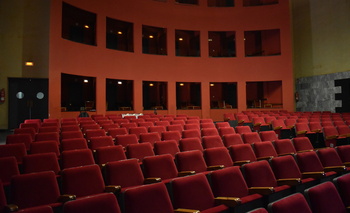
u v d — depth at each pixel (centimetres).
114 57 1304
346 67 1296
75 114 1198
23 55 1059
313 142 766
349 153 438
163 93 1622
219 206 267
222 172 296
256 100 1603
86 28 1426
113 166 319
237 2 1538
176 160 375
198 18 1513
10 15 1062
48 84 1080
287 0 1502
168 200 238
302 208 211
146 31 1563
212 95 1728
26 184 264
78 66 1166
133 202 221
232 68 1509
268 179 329
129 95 1612
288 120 880
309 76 1459
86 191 290
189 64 1484
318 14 1423
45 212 180
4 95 1049
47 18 1085
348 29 1295
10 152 425
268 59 1508
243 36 1523
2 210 233
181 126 739
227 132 689
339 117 973
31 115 1092
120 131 661
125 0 1353
